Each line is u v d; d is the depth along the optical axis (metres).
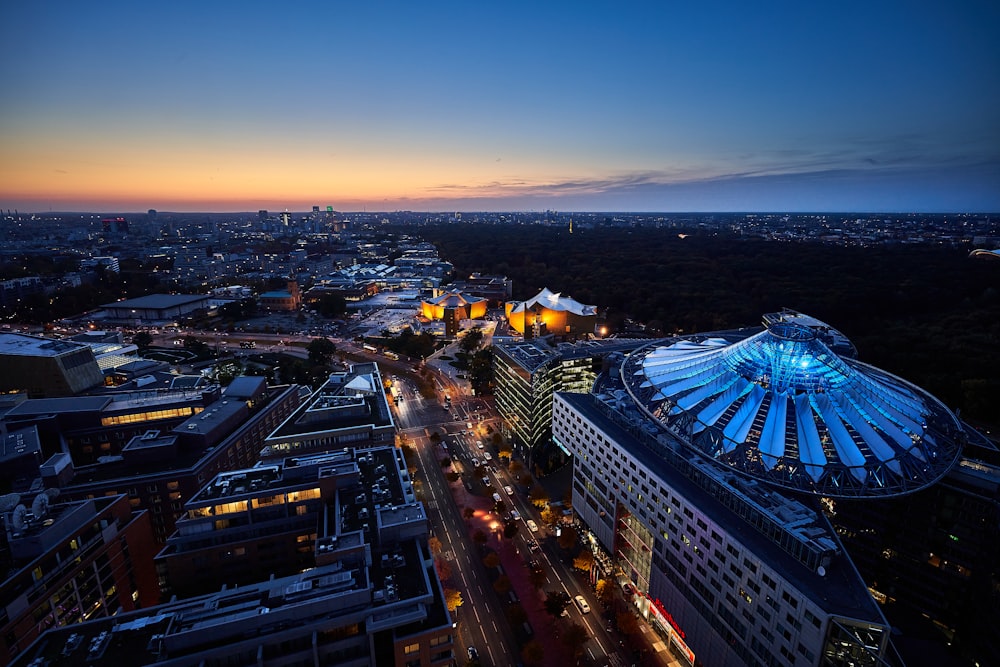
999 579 98.06
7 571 94.00
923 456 113.75
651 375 156.50
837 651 77.06
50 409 177.25
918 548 115.38
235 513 115.00
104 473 142.62
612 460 136.75
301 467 124.31
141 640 79.75
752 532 97.44
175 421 184.75
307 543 118.38
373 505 113.38
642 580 126.38
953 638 110.62
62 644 79.75
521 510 168.38
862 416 121.62
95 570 109.12
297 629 80.88
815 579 84.69
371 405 175.88
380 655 86.19
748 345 143.12
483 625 122.75
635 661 113.50
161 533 144.38
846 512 126.06
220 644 79.06
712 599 102.38
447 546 150.75
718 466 115.44
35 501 103.50
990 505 103.62
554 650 115.94
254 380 199.12
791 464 110.19
